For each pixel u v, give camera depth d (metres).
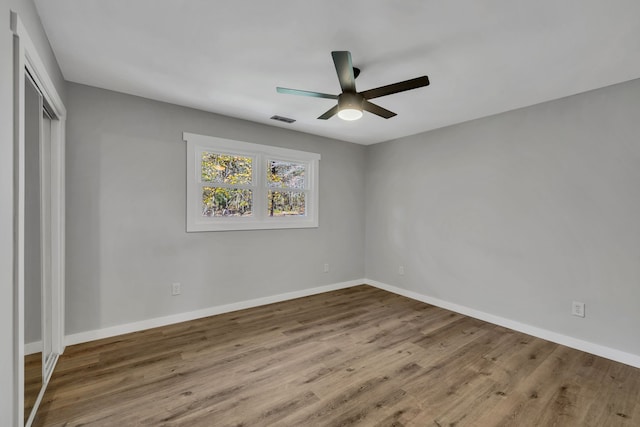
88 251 2.76
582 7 1.64
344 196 4.74
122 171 2.92
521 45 2.02
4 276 1.24
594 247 2.65
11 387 1.32
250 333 3.02
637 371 2.35
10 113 1.30
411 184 4.29
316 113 3.44
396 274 4.51
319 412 1.85
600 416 1.84
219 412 1.85
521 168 3.14
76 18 1.79
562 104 2.86
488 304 3.41
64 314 2.61
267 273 3.94
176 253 3.24
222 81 2.64
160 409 1.87
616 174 2.53
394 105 3.11
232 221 3.70
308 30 1.89
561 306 2.85
